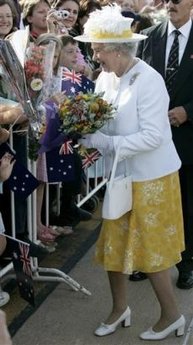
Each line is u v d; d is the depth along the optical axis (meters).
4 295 3.84
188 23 3.90
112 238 3.32
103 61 3.13
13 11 4.39
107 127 3.24
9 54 3.18
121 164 3.25
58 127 3.24
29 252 3.34
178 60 3.92
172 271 4.33
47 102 3.30
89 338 3.50
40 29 4.80
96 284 4.17
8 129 3.55
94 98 3.04
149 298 3.96
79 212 5.07
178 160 3.36
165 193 3.27
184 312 3.80
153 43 3.99
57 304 3.87
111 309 3.82
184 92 3.93
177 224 3.39
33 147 3.54
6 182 3.60
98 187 5.41
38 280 4.10
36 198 4.30
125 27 3.06
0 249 3.55
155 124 3.11
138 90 3.12
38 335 3.51
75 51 4.50
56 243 4.80
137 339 3.48
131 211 3.25
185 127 3.95
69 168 4.00
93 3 5.48
